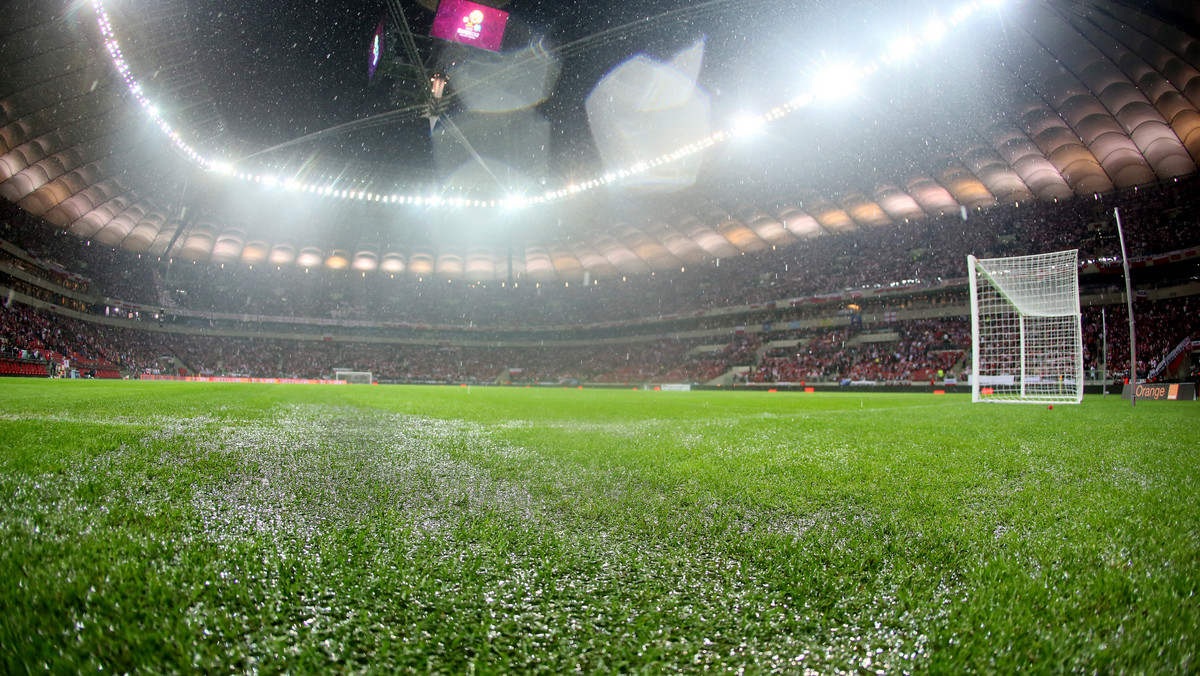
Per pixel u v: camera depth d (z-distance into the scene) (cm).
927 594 180
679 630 154
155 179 4159
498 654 139
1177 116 2975
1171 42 2538
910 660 140
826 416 1109
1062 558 212
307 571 185
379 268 6388
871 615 165
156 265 5403
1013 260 1780
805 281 5362
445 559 202
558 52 3784
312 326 6266
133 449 436
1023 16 2669
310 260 6084
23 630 136
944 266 4544
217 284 5862
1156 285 3678
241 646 137
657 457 472
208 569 182
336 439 570
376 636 146
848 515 277
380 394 2184
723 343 5881
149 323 5281
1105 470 417
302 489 312
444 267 6581
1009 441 616
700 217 5112
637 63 3656
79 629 140
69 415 735
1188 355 3253
